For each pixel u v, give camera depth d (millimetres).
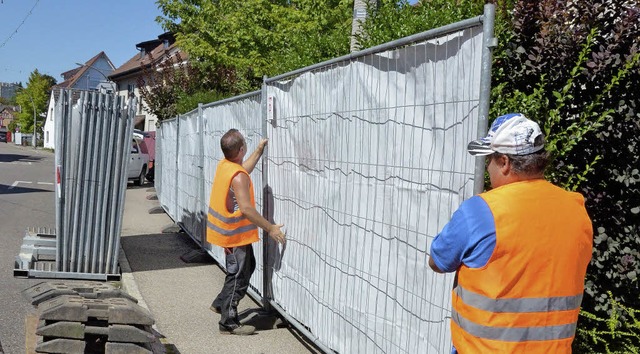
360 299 4234
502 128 2525
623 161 3922
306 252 5133
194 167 9695
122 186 7645
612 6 3955
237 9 19969
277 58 9516
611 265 3848
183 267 8273
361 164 4199
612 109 3758
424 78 3486
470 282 2469
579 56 3793
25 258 7645
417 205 3568
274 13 19578
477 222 2438
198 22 20438
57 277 7547
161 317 5988
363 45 5859
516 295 2408
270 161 5938
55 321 4086
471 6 4945
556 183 3875
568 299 2473
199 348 5141
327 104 4691
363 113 4160
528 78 3982
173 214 12266
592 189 3916
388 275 3885
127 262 8375
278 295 5801
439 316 3361
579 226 2518
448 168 3275
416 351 3582
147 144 24781
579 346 3820
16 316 6043
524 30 4016
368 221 4125
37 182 22922
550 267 2430
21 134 87625
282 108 5621
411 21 5277
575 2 3990
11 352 5062
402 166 3719
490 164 2631
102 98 7484
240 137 5543
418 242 3555
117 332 4051
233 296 5457
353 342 4340
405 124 3680
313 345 5258
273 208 5906
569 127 3717
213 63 19938
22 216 13273
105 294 4680
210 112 8570
